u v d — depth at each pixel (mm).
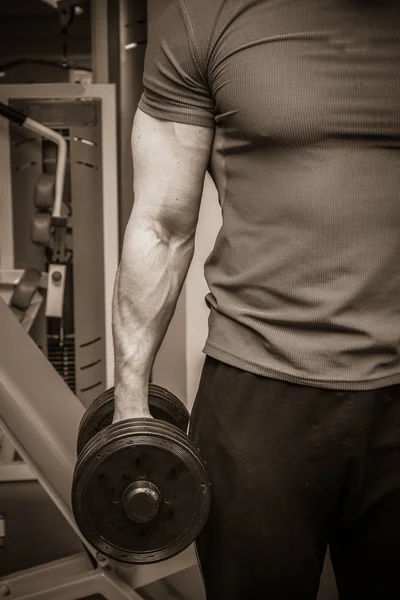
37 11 2162
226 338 883
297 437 837
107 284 2143
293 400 832
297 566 872
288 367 828
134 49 2090
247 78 794
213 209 1857
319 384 817
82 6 2148
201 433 916
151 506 877
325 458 839
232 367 874
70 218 2123
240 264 863
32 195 2156
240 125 819
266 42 786
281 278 822
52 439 1442
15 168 2133
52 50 2201
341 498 887
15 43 2199
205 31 814
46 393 1505
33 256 2195
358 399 821
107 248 2133
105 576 1431
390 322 822
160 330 931
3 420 1429
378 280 805
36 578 1501
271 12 785
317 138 786
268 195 821
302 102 777
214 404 894
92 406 1198
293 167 803
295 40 780
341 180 789
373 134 783
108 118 2064
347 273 801
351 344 811
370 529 889
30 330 2244
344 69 775
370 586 919
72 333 2244
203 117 866
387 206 800
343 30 775
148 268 897
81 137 2080
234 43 798
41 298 2127
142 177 909
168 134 881
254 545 860
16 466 2182
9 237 2146
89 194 2111
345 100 774
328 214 791
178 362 1938
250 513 854
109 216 2117
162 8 1862
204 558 929
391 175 799
